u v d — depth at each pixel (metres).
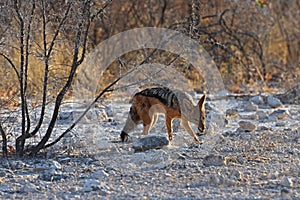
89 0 28.88
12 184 24.45
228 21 73.31
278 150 31.19
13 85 43.53
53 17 29.89
